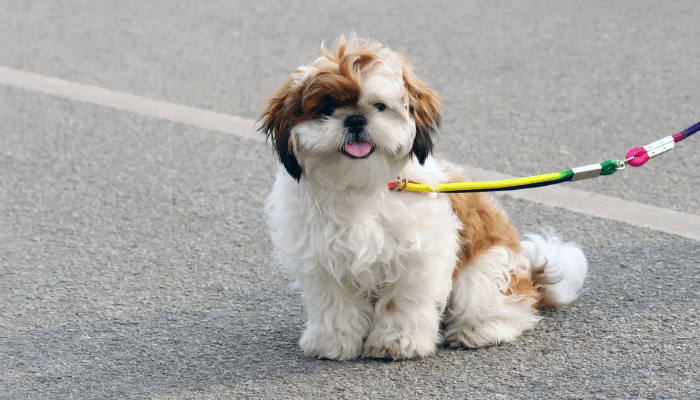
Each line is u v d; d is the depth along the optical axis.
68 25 8.86
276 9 9.16
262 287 4.01
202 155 5.79
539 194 4.94
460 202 3.29
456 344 3.39
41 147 6.01
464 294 3.34
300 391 3.07
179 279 4.13
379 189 3.04
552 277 3.58
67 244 4.57
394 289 3.22
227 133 6.16
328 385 3.11
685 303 3.60
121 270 4.25
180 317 3.74
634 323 3.46
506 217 3.63
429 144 3.09
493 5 9.01
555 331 3.45
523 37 7.94
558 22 8.33
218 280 4.10
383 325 3.29
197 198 5.13
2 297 3.97
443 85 6.89
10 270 4.27
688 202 4.70
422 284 3.17
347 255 3.06
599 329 3.43
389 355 3.27
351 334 3.30
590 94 6.55
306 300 3.32
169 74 7.39
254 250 4.43
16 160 5.79
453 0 9.24
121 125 6.37
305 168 2.97
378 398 2.99
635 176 5.09
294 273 3.28
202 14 9.09
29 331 3.64
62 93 7.05
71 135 6.20
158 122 6.40
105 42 8.30
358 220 3.02
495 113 6.29
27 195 5.24
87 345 3.51
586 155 5.47
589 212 4.67
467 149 5.67
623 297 3.69
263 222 4.77
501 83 6.88
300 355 3.37
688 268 3.93
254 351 3.42
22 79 7.39
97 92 7.05
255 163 5.64
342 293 3.25
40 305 3.89
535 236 3.82
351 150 2.82
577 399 2.91
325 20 8.70
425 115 3.05
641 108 6.22
